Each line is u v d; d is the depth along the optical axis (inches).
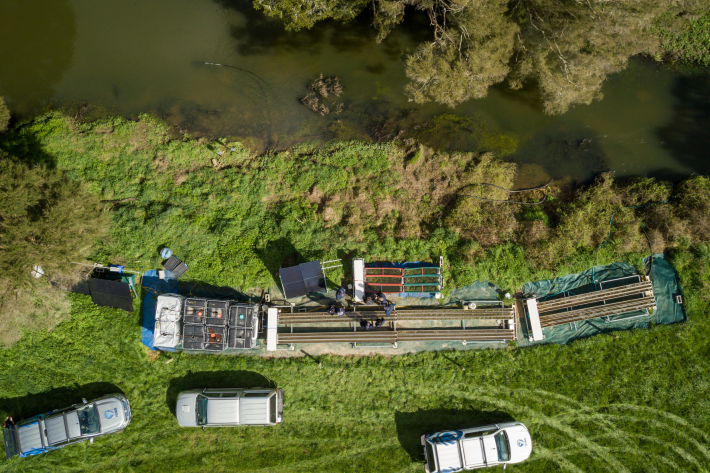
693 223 1015.6
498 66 963.3
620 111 1110.4
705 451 997.8
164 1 1114.1
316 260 981.2
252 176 1057.5
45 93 1088.8
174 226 1015.6
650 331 1021.2
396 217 1054.4
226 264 1006.4
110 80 1096.2
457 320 1019.9
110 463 989.8
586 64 965.8
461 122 1106.7
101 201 1027.3
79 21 1106.7
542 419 1007.6
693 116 1100.5
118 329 995.3
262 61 1112.2
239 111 1098.1
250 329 945.5
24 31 1099.9
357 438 1002.7
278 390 978.1
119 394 984.3
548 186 1081.4
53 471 984.9
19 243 836.6
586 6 939.3
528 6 1011.3
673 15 1035.3
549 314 1015.0
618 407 1010.7
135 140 1064.2
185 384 1000.2
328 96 1108.5
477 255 1023.6
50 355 990.4
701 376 1010.1
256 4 976.3
